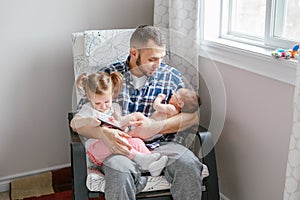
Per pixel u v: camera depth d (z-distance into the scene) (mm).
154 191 1886
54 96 2568
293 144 1613
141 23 2680
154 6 2447
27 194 2461
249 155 2074
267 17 1984
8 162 2562
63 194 2467
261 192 2033
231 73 2109
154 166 1801
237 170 2176
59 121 2619
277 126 1872
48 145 2629
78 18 2512
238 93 2086
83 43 2236
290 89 1773
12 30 2387
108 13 2580
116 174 1766
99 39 2184
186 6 2219
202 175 1889
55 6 2443
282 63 1781
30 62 2469
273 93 1866
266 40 2016
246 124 2062
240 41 2180
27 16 2398
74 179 1852
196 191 1853
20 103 2504
